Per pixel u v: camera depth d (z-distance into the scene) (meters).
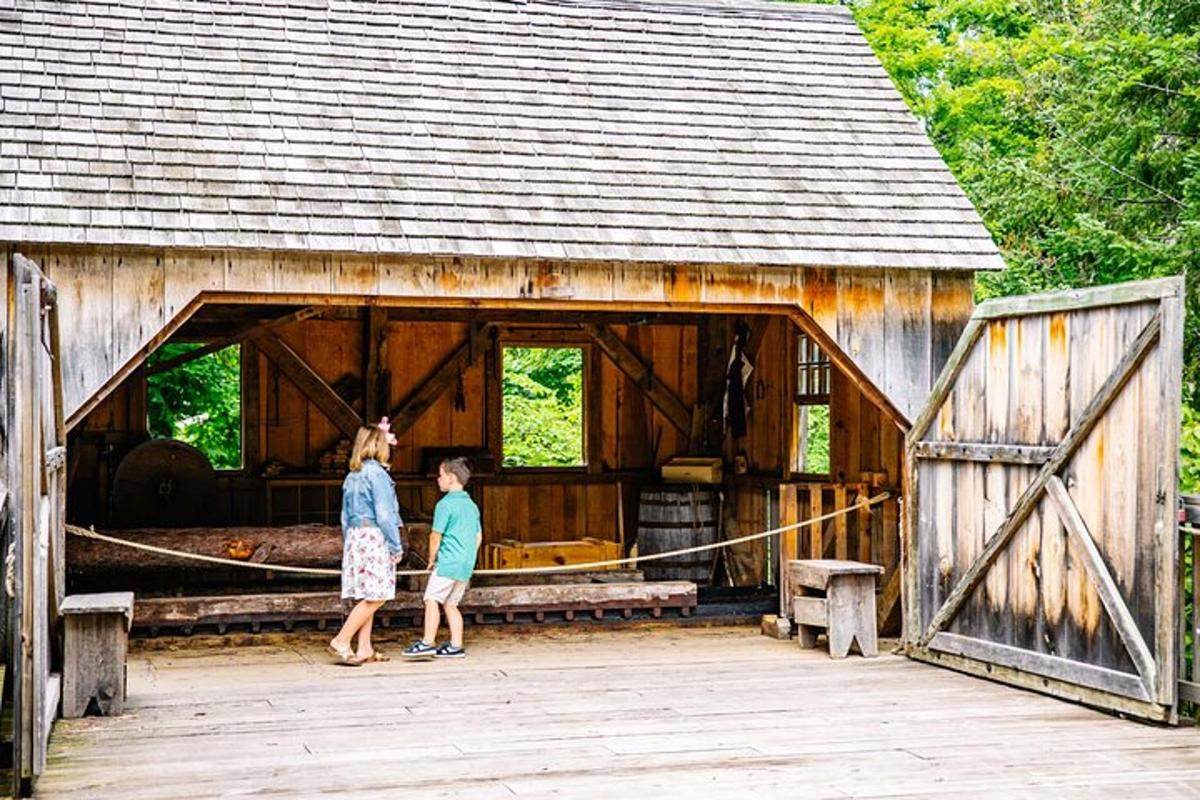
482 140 9.73
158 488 11.63
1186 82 11.89
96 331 8.25
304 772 6.23
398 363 13.21
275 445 12.82
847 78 11.36
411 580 10.63
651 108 10.49
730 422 13.59
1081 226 12.11
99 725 7.22
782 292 9.40
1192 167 11.79
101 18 9.86
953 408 8.98
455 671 8.80
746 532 13.25
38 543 5.89
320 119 9.54
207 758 6.50
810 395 12.15
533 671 8.81
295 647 9.75
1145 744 6.77
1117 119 12.45
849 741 6.83
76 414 8.20
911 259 9.49
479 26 10.91
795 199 9.80
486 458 13.41
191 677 8.62
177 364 12.45
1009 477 8.34
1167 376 6.97
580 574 11.96
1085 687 7.60
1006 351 8.43
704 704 7.74
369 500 9.09
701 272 9.27
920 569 9.30
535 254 8.84
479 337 13.34
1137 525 7.22
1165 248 11.70
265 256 8.55
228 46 9.98
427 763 6.40
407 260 8.79
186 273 8.41
